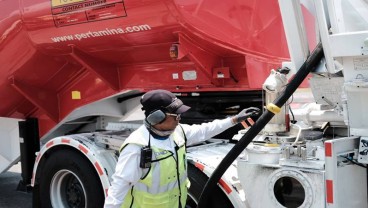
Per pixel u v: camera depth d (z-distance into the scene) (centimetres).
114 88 482
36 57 487
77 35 430
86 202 444
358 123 283
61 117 550
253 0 407
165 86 445
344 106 289
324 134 341
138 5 365
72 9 416
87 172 439
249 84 394
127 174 275
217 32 378
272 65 421
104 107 545
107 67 474
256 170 310
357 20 295
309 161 286
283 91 290
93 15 400
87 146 433
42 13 441
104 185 416
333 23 280
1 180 741
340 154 275
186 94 461
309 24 314
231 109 453
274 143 316
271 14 424
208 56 395
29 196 648
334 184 271
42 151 479
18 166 841
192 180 359
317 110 340
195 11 360
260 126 289
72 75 520
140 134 283
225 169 309
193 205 366
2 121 577
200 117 461
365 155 281
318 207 279
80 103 528
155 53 422
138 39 401
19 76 513
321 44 289
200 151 388
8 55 497
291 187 296
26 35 469
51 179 475
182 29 363
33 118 569
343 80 298
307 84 379
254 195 312
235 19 391
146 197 284
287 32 309
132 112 559
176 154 293
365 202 301
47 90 539
